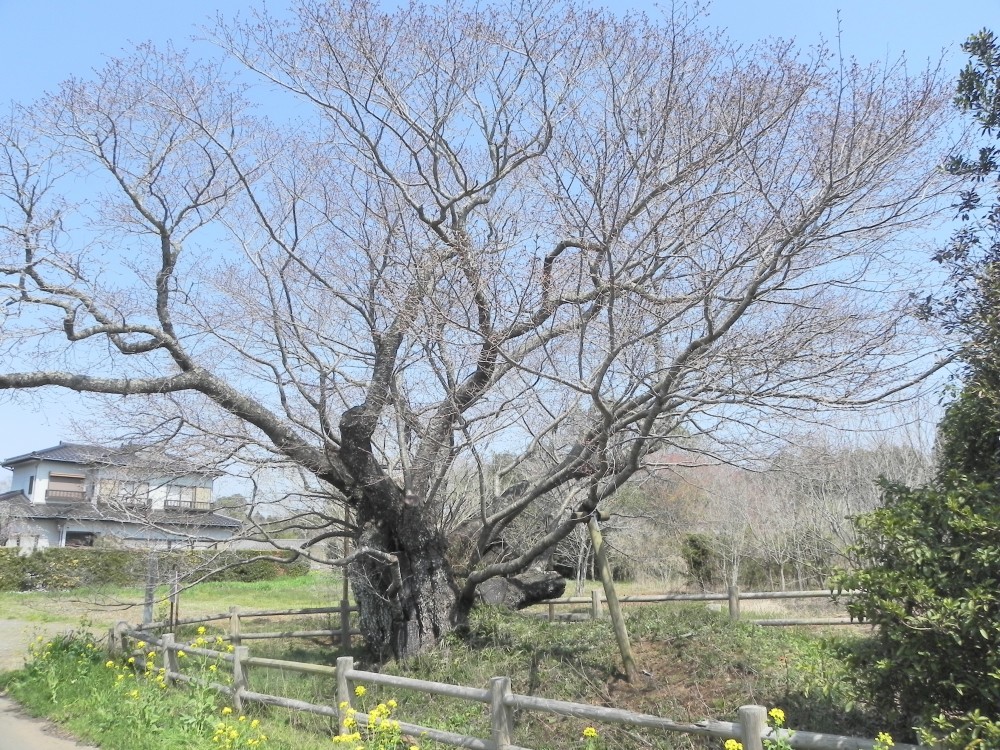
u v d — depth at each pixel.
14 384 9.98
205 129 10.65
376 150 9.79
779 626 11.27
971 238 5.71
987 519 4.51
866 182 6.97
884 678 4.96
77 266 10.23
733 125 7.74
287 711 8.54
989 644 4.35
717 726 5.11
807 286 7.61
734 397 7.94
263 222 10.06
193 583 10.43
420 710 9.03
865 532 5.25
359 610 12.43
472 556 11.20
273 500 10.85
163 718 8.16
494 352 8.70
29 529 32.06
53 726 8.95
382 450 11.76
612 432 8.68
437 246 9.24
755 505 21.08
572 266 8.34
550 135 9.17
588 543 18.52
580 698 8.58
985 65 6.00
